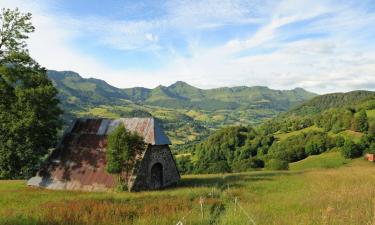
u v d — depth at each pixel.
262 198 25.72
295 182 37.12
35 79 40.34
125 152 35.97
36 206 23.38
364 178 34.22
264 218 15.30
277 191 31.11
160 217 17.30
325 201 19.94
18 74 39.16
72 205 21.98
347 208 15.91
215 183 39.62
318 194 23.75
